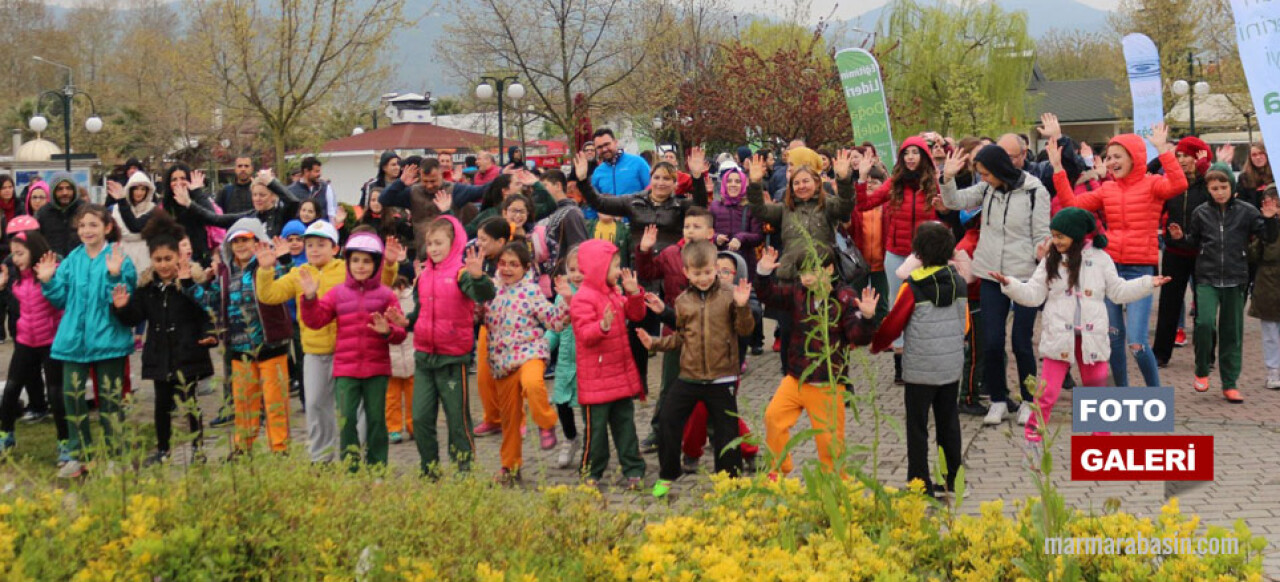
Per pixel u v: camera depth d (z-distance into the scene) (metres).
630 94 31.27
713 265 6.95
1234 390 9.43
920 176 9.84
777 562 4.10
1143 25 47.47
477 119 43.00
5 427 8.55
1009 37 44.56
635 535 4.70
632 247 9.73
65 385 7.82
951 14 43.91
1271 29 7.26
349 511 4.54
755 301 9.09
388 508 4.60
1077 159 11.28
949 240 6.65
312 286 7.13
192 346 7.85
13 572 3.87
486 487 4.96
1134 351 8.96
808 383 6.58
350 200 43.22
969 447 8.13
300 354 9.93
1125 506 6.52
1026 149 11.25
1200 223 9.61
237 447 5.01
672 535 4.45
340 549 4.30
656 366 11.93
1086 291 8.05
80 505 4.56
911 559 4.42
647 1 31.31
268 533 4.39
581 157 9.57
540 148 38.69
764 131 25.88
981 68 43.81
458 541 4.33
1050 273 8.10
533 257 9.98
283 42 24.08
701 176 9.45
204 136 40.16
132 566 4.02
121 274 7.83
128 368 8.19
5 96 72.38
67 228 12.52
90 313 7.80
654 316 8.30
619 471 7.61
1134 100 12.81
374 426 7.34
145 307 7.81
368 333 7.25
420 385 7.32
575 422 9.09
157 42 60.00
